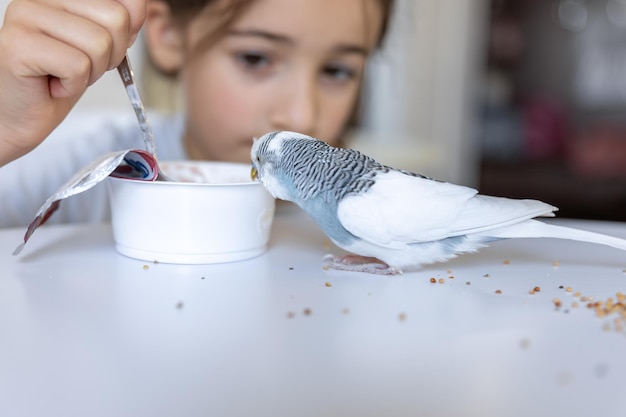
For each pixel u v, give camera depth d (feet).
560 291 2.02
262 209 2.37
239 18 4.42
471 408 1.20
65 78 2.28
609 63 8.53
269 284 2.03
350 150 2.16
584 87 8.61
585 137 8.70
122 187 2.28
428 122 8.05
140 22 2.42
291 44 4.49
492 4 8.38
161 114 5.21
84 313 1.71
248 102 4.61
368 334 1.58
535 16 8.46
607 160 8.71
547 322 1.70
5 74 2.37
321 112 4.80
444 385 1.30
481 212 2.06
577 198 8.82
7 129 2.58
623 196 8.76
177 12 4.68
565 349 1.51
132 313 1.71
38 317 1.67
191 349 1.47
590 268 2.35
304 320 1.68
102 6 2.29
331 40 4.58
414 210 2.02
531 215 2.06
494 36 8.46
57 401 1.21
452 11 7.91
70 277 2.07
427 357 1.44
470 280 2.13
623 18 8.39
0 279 2.03
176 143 5.03
